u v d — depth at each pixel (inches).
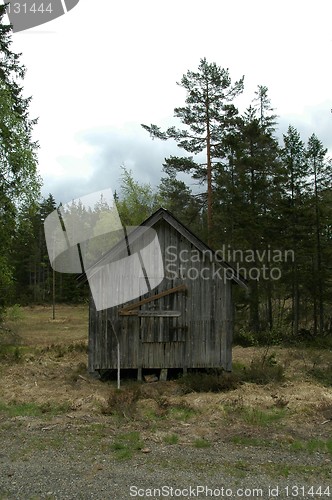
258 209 1020.5
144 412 362.0
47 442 285.3
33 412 364.5
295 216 979.9
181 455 260.4
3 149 664.4
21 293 2055.9
